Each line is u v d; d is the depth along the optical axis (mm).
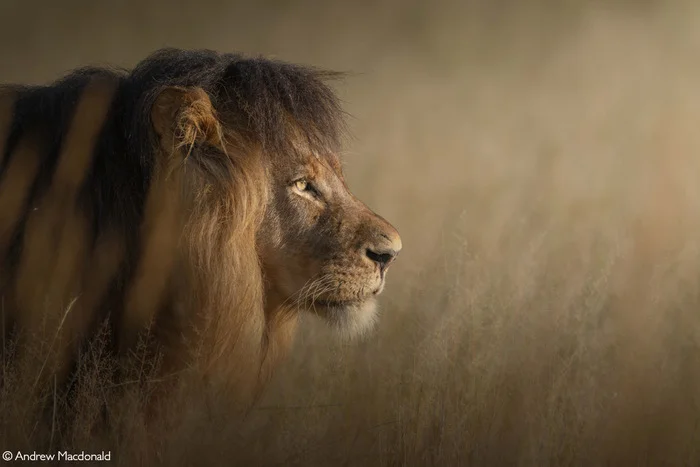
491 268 14328
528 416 9992
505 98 46406
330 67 56469
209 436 8781
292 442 9141
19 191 9312
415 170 27031
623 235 16250
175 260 9180
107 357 8922
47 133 9547
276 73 10125
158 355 9141
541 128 36719
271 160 9930
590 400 9961
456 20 70562
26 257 9125
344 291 10188
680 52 55438
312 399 9781
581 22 66688
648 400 10695
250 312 9523
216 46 59031
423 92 48719
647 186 23656
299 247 10094
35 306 9023
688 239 16828
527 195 22172
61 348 8906
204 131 9367
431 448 9586
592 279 12812
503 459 9656
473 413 10000
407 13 70188
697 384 11039
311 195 10164
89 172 9352
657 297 12477
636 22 64812
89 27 54656
